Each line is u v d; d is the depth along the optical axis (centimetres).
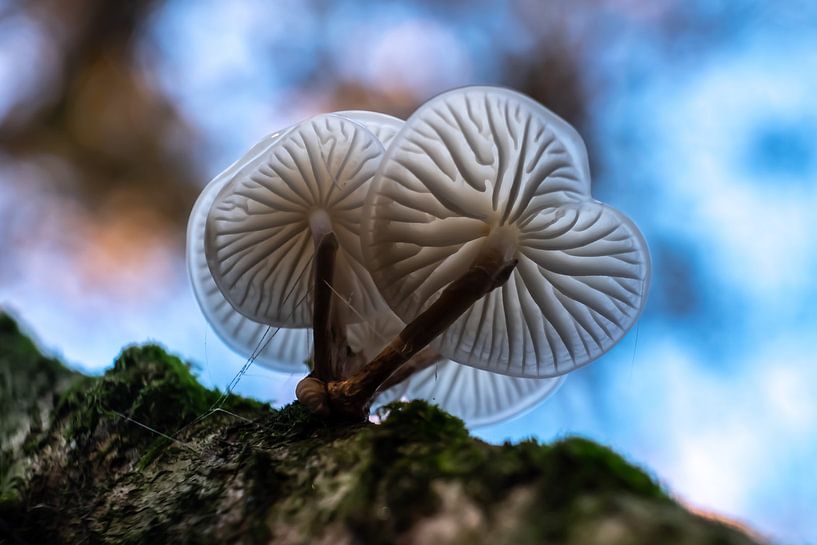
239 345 39
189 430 36
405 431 33
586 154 34
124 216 73
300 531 32
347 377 36
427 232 35
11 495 36
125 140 73
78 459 36
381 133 37
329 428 34
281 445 34
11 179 72
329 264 35
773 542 31
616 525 30
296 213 37
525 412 40
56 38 73
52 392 39
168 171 73
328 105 73
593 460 31
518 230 35
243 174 35
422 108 34
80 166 73
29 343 42
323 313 35
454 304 34
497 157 34
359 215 36
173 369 37
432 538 31
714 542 30
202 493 34
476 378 40
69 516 36
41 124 73
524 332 37
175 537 33
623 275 36
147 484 35
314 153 36
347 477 32
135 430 36
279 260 37
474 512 31
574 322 37
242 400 37
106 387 37
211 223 36
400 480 32
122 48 73
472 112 34
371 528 32
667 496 31
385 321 37
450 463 32
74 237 72
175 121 73
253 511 33
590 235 35
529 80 71
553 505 31
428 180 35
